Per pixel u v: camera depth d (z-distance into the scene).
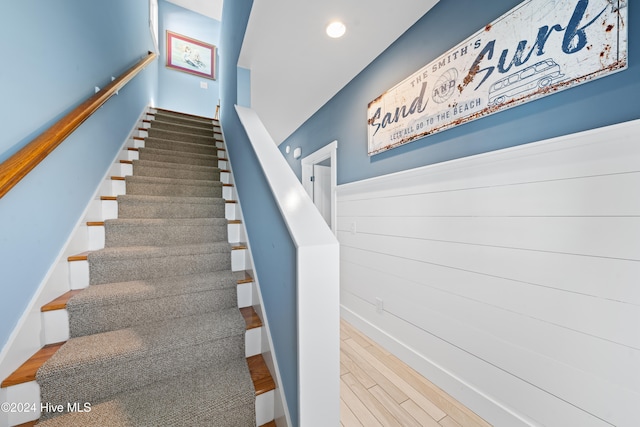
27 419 0.83
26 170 0.79
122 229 1.54
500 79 1.18
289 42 1.80
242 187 1.85
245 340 1.19
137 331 1.12
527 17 1.08
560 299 1.01
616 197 0.87
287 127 3.54
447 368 1.45
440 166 1.46
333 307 0.79
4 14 0.88
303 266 0.75
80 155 1.42
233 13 2.35
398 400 1.40
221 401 0.92
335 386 0.80
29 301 0.96
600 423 0.91
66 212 1.25
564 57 0.98
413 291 1.68
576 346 0.97
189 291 1.28
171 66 4.52
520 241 1.13
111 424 0.82
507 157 1.17
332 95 2.60
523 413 1.12
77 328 1.08
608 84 0.89
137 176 1.98
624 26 0.84
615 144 0.87
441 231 1.49
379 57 1.95
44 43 1.11
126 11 2.34
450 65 1.40
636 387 0.83
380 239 1.96
